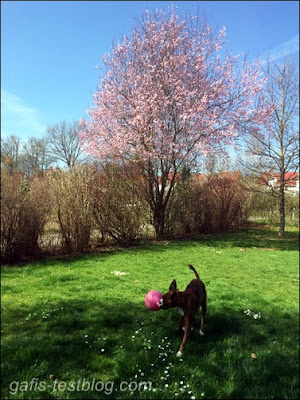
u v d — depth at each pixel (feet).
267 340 14.44
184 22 46.06
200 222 55.98
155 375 10.83
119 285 21.97
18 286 20.84
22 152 108.88
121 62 45.85
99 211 36.63
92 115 45.96
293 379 11.27
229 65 46.73
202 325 14.61
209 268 30.04
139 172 42.78
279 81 55.72
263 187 68.95
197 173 54.39
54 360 11.51
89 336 13.50
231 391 10.20
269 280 26.68
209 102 44.24
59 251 33.19
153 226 46.14
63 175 34.53
